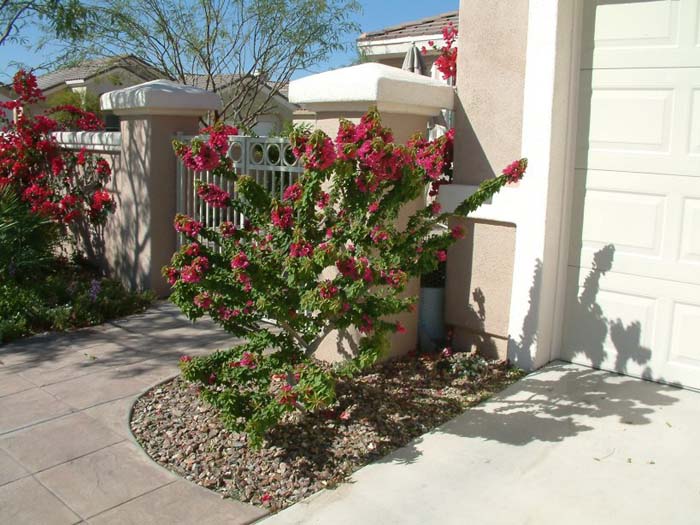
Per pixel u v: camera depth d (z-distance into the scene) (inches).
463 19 208.7
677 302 187.2
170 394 191.8
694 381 186.9
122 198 313.6
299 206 156.3
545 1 188.2
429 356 217.2
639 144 188.9
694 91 178.2
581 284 204.8
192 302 166.1
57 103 627.8
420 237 181.0
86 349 232.8
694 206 181.5
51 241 329.4
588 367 206.1
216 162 160.1
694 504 136.3
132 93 291.1
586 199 200.4
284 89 566.3
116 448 160.4
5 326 241.9
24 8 330.3
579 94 198.4
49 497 139.4
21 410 181.3
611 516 132.6
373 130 153.9
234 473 148.7
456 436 165.0
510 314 206.7
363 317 160.1
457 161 215.9
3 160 352.8
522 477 146.6
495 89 203.6
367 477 147.2
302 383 145.6
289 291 158.1
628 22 187.6
